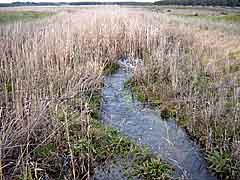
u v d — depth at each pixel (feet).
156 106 23.71
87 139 17.21
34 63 26.68
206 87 25.30
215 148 16.88
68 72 25.02
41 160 15.24
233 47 41.32
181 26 57.26
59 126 16.92
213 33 53.88
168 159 16.56
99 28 42.04
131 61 35.88
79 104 21.26
